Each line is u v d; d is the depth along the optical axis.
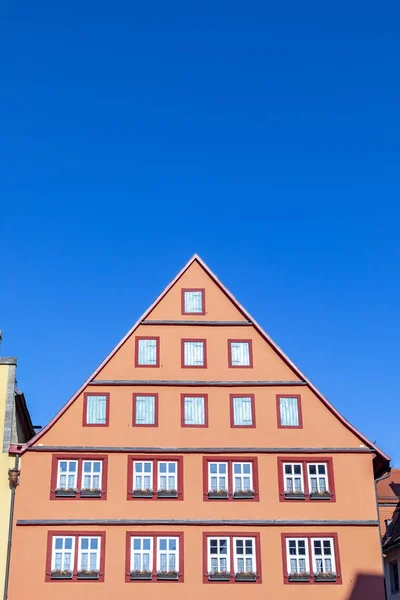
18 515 29.84
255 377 33.06
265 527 30.38
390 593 40.03
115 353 33.12
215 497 30.70
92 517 30.09
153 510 30.41
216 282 34.94
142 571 29.33
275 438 31.94
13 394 31.53
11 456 30.62
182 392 32.59
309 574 29.59
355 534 30.44
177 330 33.84
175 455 31.42
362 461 31.70
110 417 31.89
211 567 29.69
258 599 29.22
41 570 29.11
